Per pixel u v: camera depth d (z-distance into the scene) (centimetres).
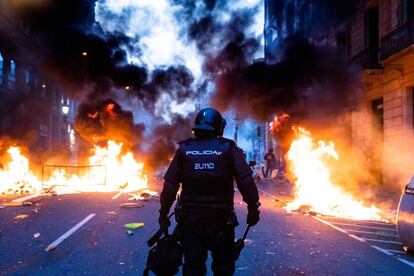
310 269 465
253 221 295
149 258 291
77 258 500
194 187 295
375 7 1827
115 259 496
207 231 287
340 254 537
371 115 1852
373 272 456
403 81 1512
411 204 549
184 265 288
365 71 1709
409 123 1503
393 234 685
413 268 474
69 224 731
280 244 593
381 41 1617
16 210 903
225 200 293
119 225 725
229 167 297
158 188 1520
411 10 1469
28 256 509
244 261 497
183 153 303
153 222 757
